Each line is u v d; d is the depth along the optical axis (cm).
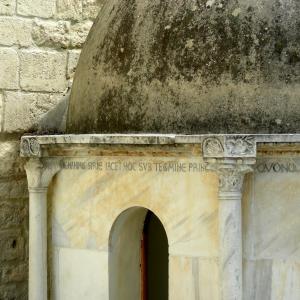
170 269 782
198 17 788
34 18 997
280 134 728
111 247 829
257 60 763
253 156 723
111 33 849
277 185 754
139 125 803
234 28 773
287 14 775
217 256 755
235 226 732
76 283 853
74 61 1031
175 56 787
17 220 990
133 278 854
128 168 808
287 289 756
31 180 862
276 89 759
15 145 984
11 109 977
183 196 773
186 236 773
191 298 771
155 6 819
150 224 1039
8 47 975
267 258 753
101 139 784
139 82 806
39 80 1001
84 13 1041
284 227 755
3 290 984
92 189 836
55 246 872
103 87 841
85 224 843
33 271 869
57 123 1016
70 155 845
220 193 734
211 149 723
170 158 777
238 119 761
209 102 770
